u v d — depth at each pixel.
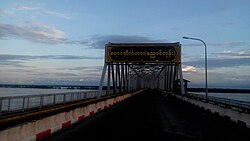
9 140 8.50
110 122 17.03
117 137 11.52
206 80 36.50
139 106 32.94
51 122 12.62
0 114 10.14
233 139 11.63
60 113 14.14
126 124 16.02
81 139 11.00
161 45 48.66
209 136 12.34
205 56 37.25
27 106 13.34
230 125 16.70
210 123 17.58
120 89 62.97
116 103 38.59
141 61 48.75
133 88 111.44
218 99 26.50
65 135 11.98
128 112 24.55
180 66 49.69
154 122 17.19
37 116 10.96
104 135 12.00
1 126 8.38
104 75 48.91
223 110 21.69
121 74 68.50
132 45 49.12
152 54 48.62
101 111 25.62
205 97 32.75
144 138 11.39
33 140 10.17
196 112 26.25
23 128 9.59
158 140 11.03
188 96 44.25
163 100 49.94
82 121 17.52
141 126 15.17
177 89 65.62
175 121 18.08
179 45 48.34
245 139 11.66
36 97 14.46
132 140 10.91
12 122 8.91
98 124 16.00
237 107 19.41
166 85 100.94
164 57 48.47
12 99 11.81
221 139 11.61
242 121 16.61
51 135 11.94
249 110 16.30
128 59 49.03
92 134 12.27
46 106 16.09
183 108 31.09
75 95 23.86
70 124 15.55
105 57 49.62
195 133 13.15
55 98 17.91
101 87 48.31
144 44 48.97
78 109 18.06
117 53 49.16
